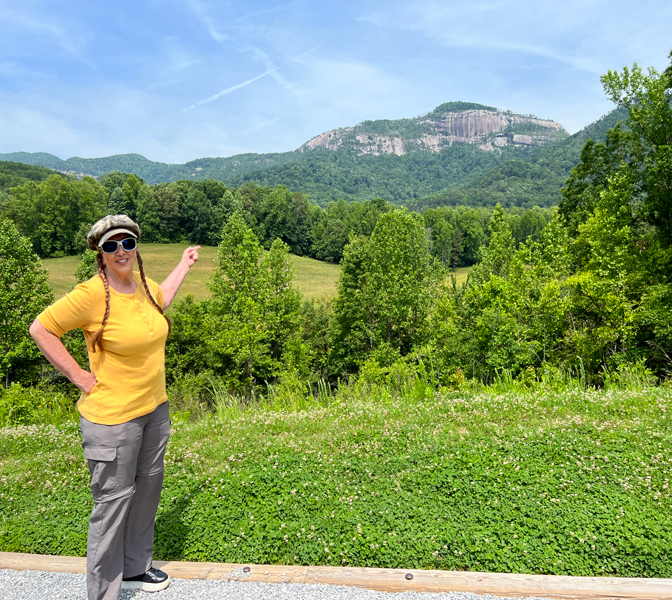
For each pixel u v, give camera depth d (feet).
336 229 368.48
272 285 119.85
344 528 12.93
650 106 75.20
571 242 86.89
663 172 71.87
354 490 15.16
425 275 124.06
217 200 379.76
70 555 12.53
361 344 114.42
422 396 27.50
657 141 75.72
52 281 219.61
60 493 16.20
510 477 15.31
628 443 17.35
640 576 11.06
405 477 15.83
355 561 11.76
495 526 12.75
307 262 349.41
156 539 12.70
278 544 12.37
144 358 9.70
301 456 17.80
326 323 139.64
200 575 11.04
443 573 10.73
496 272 106.83
